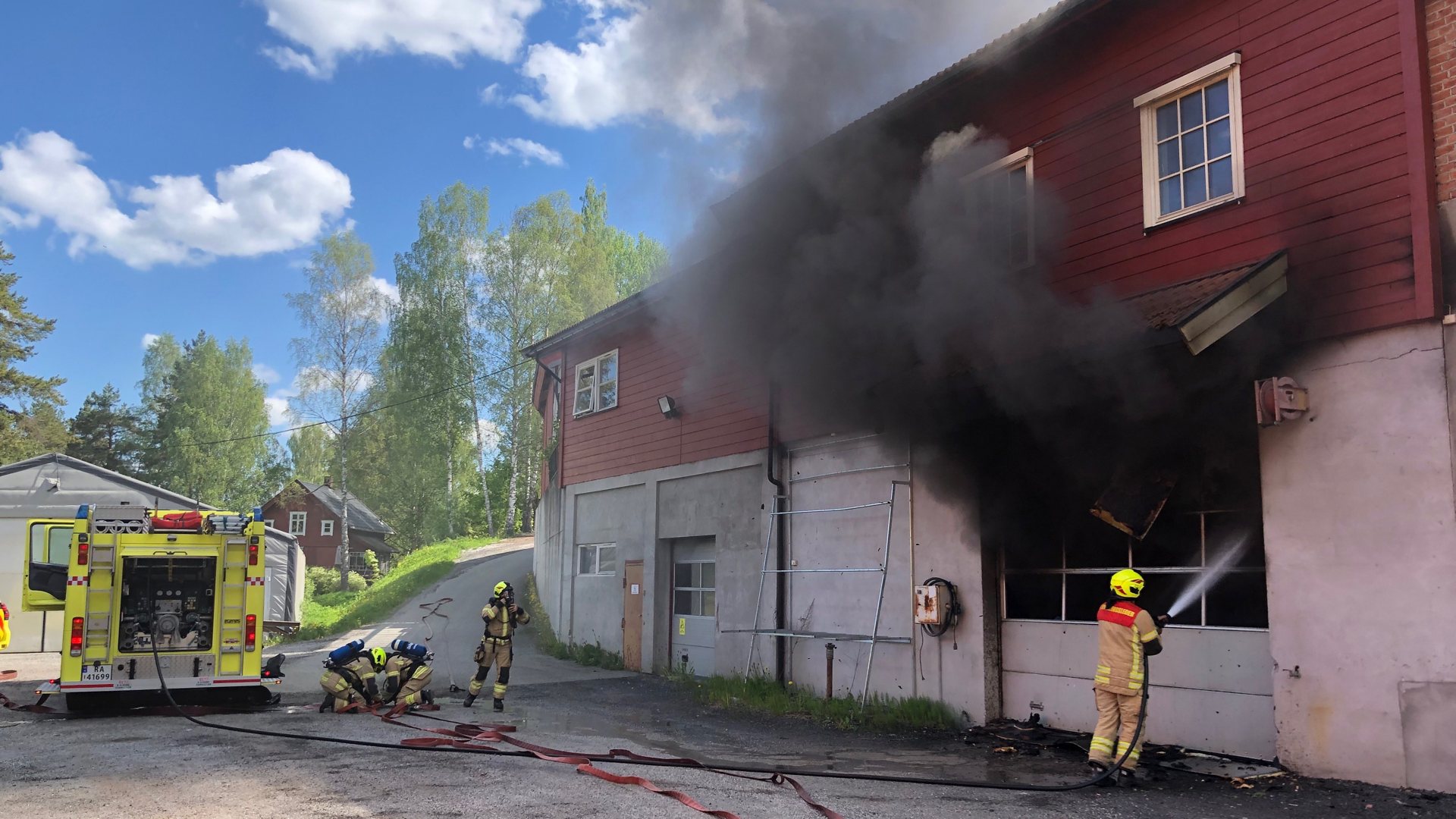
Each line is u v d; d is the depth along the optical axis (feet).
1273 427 22.61
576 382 60.13
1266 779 20.90
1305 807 18.45
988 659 29.96
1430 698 19.22
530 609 70.49
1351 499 20.97
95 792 18.28
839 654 35.88
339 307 125.08
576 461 59.16
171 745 24.38
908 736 28.81
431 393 122.01
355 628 69.10
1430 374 20.03
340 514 168.76
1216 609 24.58
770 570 39.96
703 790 19.48
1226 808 18.43
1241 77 24.99
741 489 42.83
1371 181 21.61
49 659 54.08
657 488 49.60
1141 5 27.96
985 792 19.93
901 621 33.14
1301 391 22.08
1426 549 19.63
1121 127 28.40
